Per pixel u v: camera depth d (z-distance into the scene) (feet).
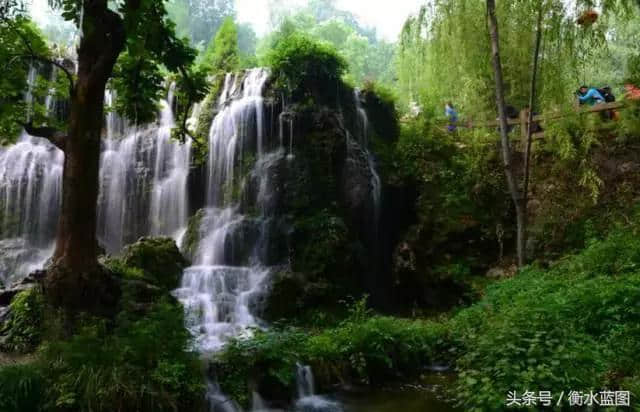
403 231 45.27
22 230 40.04
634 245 28.63
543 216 39.60
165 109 47.47
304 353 24.66
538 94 40.98
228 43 58.39
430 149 47.29
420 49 40.88
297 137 41.88
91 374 17.69
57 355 18.69
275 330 26.73
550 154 42.01
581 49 35.73
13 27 25.64
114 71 30.60
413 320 37.32
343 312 36.96
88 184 24.76
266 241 38.65
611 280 24.90
